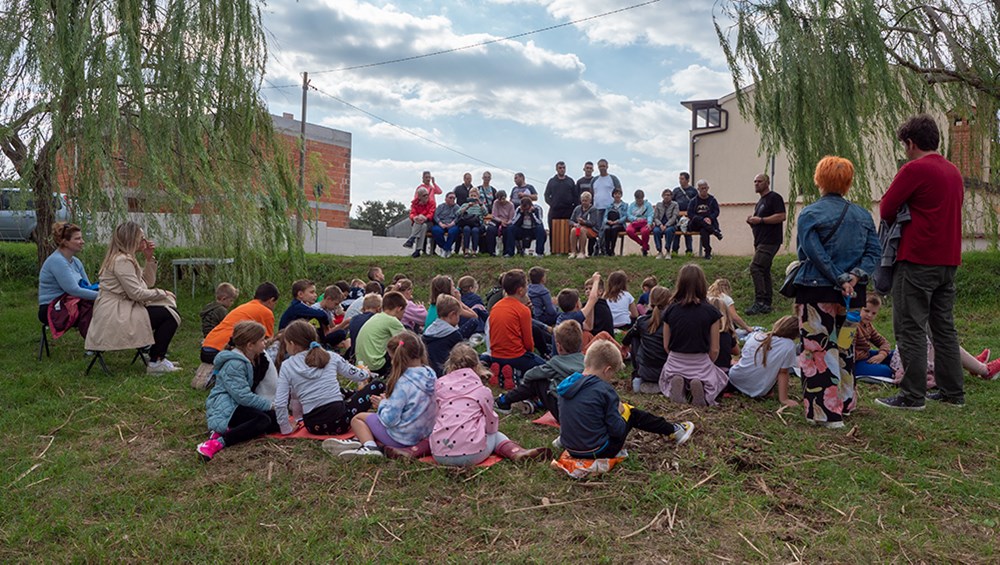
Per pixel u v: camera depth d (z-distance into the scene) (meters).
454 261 14.36
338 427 5.32
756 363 6.21
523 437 5.29
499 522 3.83
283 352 5.84
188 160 9.91
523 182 16.11
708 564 3.34
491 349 6.90
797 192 11.20
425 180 15.71
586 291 12.19
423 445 4.83
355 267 14.21
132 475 4.59
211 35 9.99
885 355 7.05
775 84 11.12
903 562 3.38
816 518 3.85
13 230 13.55
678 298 6.28
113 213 9.16
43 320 7.77
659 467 4.52
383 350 7.02
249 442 5.16
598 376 4.56
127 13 9.14
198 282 12.78
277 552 3.50
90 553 3.54
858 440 5.08
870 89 11.00
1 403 6.22
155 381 7.03
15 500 4.22
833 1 11.00
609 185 15.60
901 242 5.70
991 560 3.39
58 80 8.70
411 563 3.39
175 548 3.60
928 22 11.61
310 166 16.36
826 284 5.29
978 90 11.41
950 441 5.06
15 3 8.97
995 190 11.62
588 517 3.86
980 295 10.55
